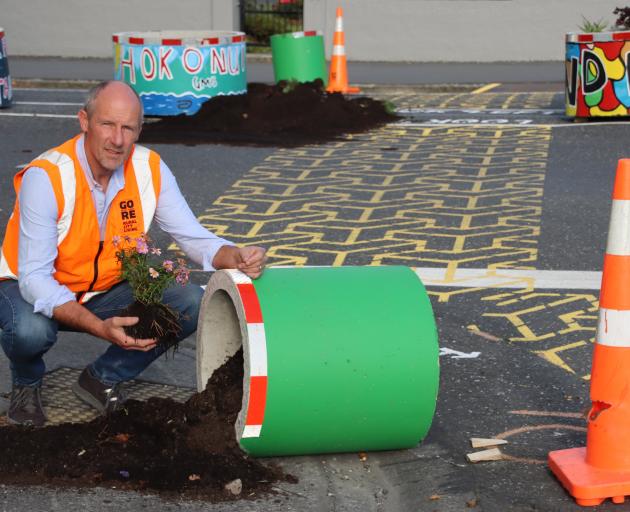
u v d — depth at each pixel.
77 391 4.34
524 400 4.56
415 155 10.07
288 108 11.59
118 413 4.10
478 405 4.51
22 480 3.70
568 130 11.23
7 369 4.77
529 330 5.41
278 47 14.02
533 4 17.34
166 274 4.02
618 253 3.64
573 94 11.70
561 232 7.32
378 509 3.65
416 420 3.85
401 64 17.56
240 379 4.06
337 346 3.71
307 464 3.94
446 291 6.02
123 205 4.11
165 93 11.90
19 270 3.98
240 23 18.77
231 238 7.25
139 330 3.92
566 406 4.50
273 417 3.70
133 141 3.96
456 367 4.92
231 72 12.11
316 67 14.07
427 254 6.79
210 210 8.03
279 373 3.66
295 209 8.04
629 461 3.74
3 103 13.02
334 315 3.77
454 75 16.09
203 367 4.26
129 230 4.13
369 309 3.82
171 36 12.95
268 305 3.76
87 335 5.24
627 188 3.61
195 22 18.16
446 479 3.85
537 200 8.23
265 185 8.86
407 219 7.70
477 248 6.93
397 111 12.74
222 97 11.73
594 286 6.11
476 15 17.52
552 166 9.48
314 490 3.74
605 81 11.48
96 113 3.87
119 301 4.24
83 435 3.97
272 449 3.84
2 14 18.45
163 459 3.82
